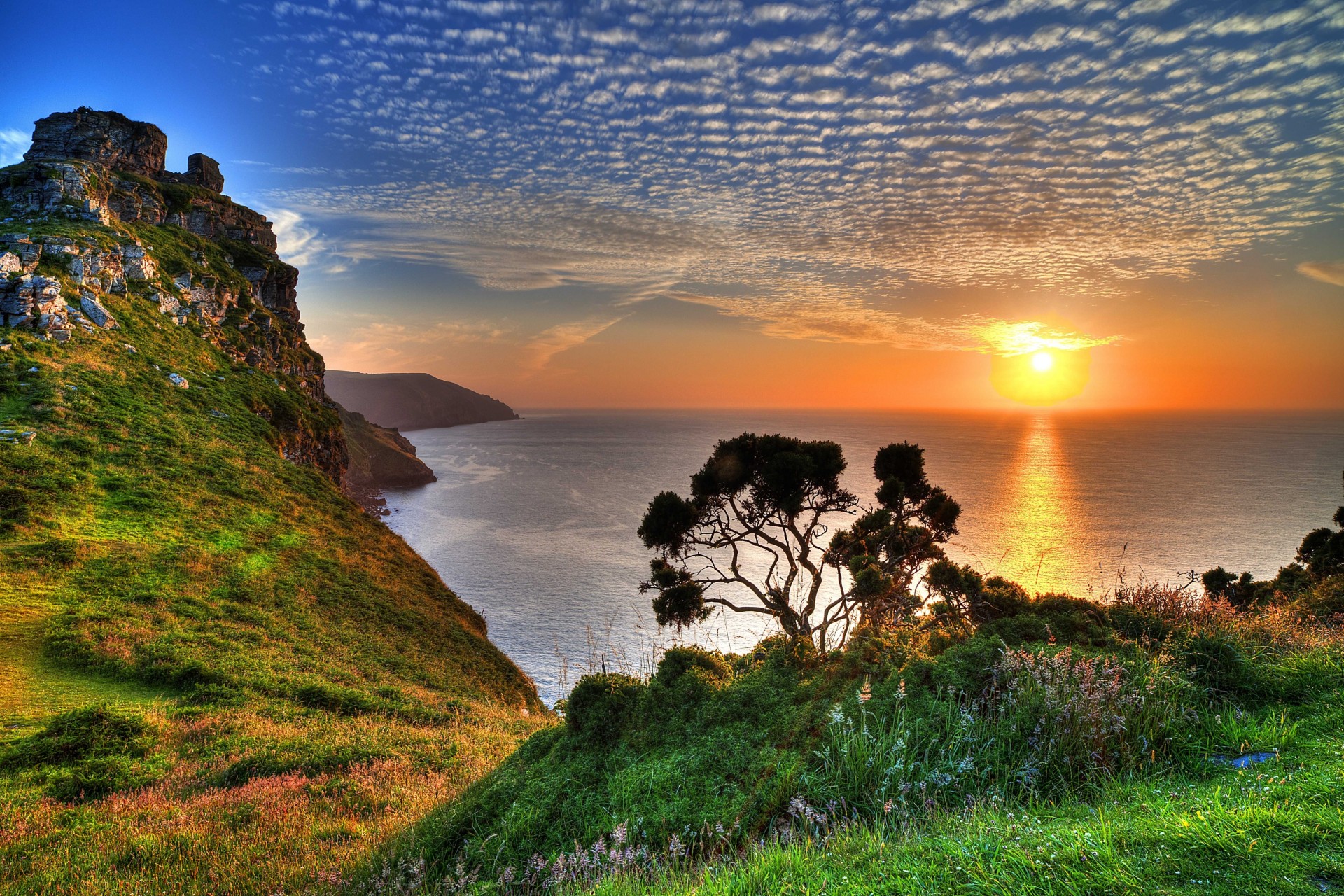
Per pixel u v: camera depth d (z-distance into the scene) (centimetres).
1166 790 517
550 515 16775
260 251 9925
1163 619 882
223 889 845
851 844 501
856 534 1738
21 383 4541
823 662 867
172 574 3131
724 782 668
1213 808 421
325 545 4259
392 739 1738
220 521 3969
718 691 820
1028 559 11200
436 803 1088
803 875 456
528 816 719
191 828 1064
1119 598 975
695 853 606
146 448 4488
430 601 4284
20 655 2172
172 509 3869
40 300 5216
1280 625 908
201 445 4878
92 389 4894
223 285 8044
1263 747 574
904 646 839
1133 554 11925
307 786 1308
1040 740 613
